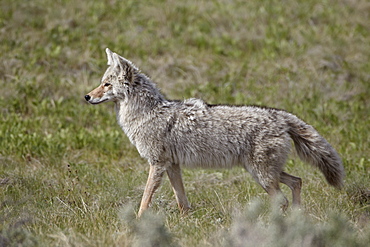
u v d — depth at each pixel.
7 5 33.44
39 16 33.12
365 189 16.97
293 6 36.81
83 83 27.81
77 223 14.04
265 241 11.11
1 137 21.92
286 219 12.38
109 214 15.21
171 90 27.77
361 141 22.44
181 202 16.16
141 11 35.12
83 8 34.62
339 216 11.80
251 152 15.35
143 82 16.20
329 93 27.56
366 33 33.75
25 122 24.09
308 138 15.71
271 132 15.27
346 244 11.08
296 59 30.44
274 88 27.67
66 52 29.86
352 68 29.66
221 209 15.74
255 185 18.47
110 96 16.33
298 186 15.79
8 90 26.12
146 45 31.55
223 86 28.20
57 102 25.73
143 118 15.97
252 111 15.56
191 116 15.71
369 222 13.84
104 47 30.69
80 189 17.55
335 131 23.50
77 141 22.72
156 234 11.35
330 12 35.97
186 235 12.88
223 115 15.59
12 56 28.55
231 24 34.38
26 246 11.78
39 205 15.88
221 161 15.74
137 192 17.66
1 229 13.09
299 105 26.27
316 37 32.97
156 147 15.89
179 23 34.28
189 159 15.92
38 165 20.41
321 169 16.08
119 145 22.73
